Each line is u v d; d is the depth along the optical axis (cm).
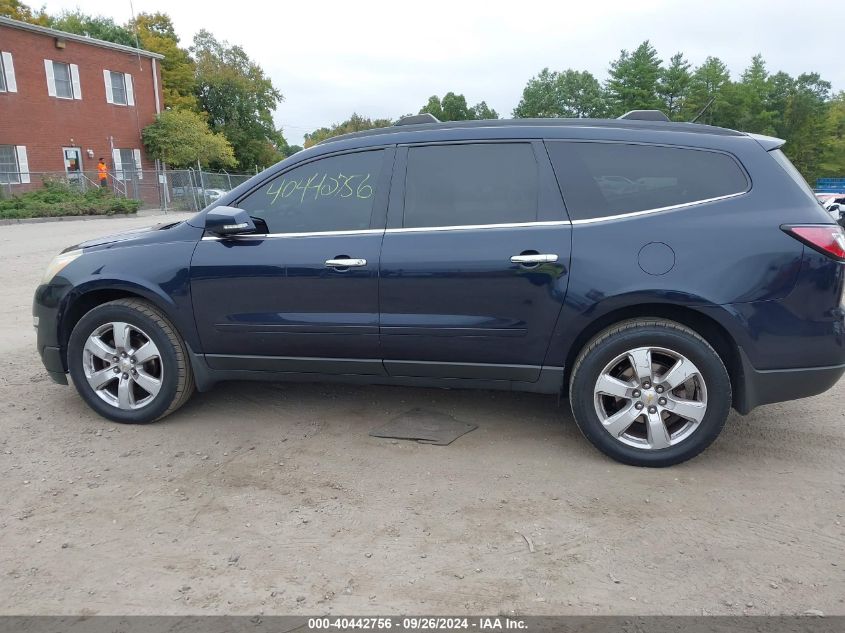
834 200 2197
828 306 332
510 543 288
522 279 354
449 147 381
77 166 3020
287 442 393
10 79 2703
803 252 329
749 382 342
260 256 388
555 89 8488
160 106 3488
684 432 350
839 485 338
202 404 455
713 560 274
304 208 393
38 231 1758
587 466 360
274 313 390
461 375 379
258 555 279
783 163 352
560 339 357
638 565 271
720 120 6319
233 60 5041
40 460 369
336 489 336
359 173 391
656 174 354
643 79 6253
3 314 745
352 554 280
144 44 4475
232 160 3772
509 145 374
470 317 364
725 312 333
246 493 333
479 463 364
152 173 3247
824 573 265
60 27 4519
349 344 384
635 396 351
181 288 399
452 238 364
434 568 270
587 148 364
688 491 332
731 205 341
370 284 373
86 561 275
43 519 307
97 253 418
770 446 386
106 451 381
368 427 415
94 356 420
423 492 333
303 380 407
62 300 416
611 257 344
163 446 388
